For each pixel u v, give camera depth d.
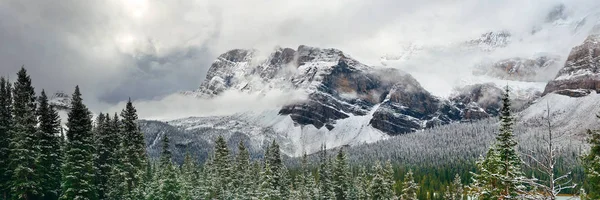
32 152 56.62
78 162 58.47
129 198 66.62
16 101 63.41
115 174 68.81
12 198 55.12
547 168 17.62
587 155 31.48
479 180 41.50
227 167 98.50
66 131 61.72
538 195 18.59
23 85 64.62
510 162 39.62
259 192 81.31
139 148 75.38
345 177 107.06
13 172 57.22
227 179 96.38
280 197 87.44
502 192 38.50
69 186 57.47
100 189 66.75
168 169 72.38
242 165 104.69
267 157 107.69
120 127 75.81
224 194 88.31
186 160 111.12
